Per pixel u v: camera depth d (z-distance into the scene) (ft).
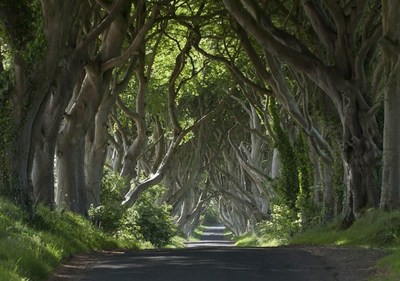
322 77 165.17
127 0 167.94
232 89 265.54
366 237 143.54
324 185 212.43
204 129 355.77
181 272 90.58
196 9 224.12
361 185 165.17
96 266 101.19
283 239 249.55
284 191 258.37
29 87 120.57
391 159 149.48
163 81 280.92
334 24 176.04
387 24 144.36
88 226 160.25
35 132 126.93
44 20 119.55
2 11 116.98
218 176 476.13
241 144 378.53
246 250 132.67
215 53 262.67
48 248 102.12
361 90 165.48
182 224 449.89
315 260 108.17
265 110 261.03
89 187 202.39
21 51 119.14
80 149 183.52
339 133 189.67
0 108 120.57
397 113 147.64
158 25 233.76
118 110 301.84
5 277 70.49
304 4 170.50
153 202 287.69
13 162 120.57
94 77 171.42
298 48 167.94
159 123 308.40
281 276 87.66
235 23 203.92
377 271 91.56
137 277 86.38
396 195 150.20
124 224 208.64
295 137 272.31
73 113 175.63
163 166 249.75
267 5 190.80
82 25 162.81
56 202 177.99
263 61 244.63
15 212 113.60
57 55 121.80
